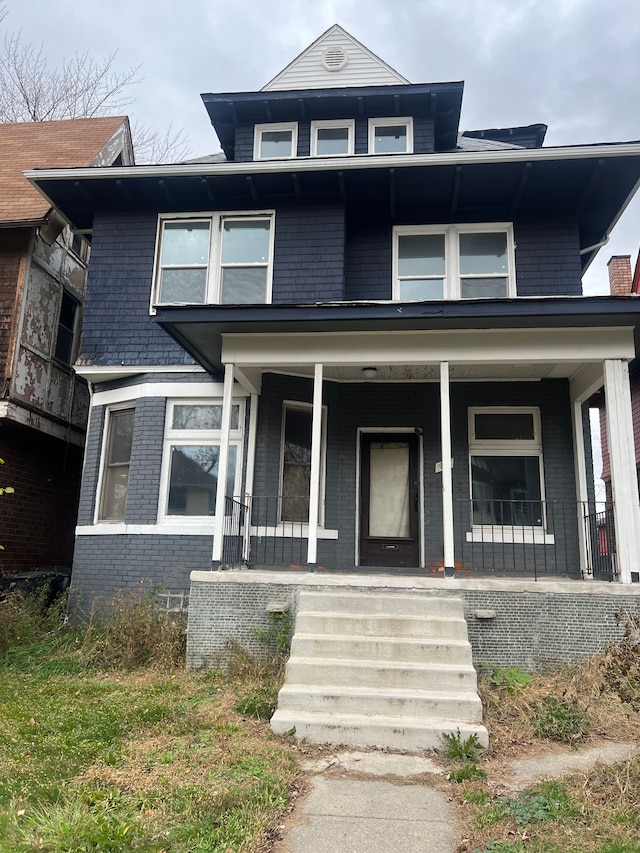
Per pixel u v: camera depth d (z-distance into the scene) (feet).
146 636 23.08
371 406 29.58
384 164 28.27
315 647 18.38
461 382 29.19
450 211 30.76
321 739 15.25
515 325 23.00
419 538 29.04
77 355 38.81
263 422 27.99
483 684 18.58
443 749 14.74
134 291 30.96
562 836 10.26
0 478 32.35
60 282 37.01
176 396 29.37
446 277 30.48
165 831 10.19
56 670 21.79
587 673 18.88
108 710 16.63
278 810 11.36
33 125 45.88
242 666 20.27
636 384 46.34
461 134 39.52
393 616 19.51
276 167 28.89
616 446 22.21
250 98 33.60
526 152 27.55
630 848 9.74
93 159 38.93
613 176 28.48
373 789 12.60
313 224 30.30
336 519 28.53
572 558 27.07
